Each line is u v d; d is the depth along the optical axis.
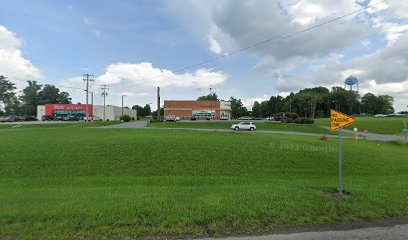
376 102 138.00
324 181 8.95
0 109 106.44
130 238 4.34
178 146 14.46
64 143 15.20
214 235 4.53
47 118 84.50
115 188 7.55
